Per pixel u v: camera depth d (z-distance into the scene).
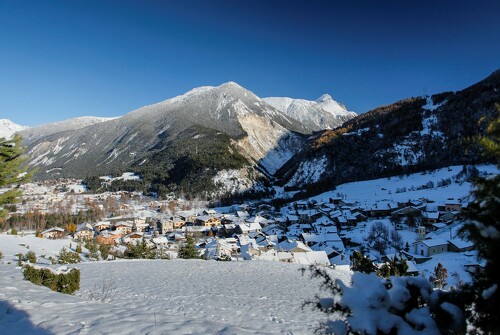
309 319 12.84
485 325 3.90
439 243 56.25
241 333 7.43
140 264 31.91
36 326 6.95
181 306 14.17
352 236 75.19
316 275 4.41
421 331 3.70
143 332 6.95
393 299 3.84
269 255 54.34
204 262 34.56
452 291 4.14
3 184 18.08
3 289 10.40
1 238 50.09
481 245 3.84
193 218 119.06
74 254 37.38
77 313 8.08
